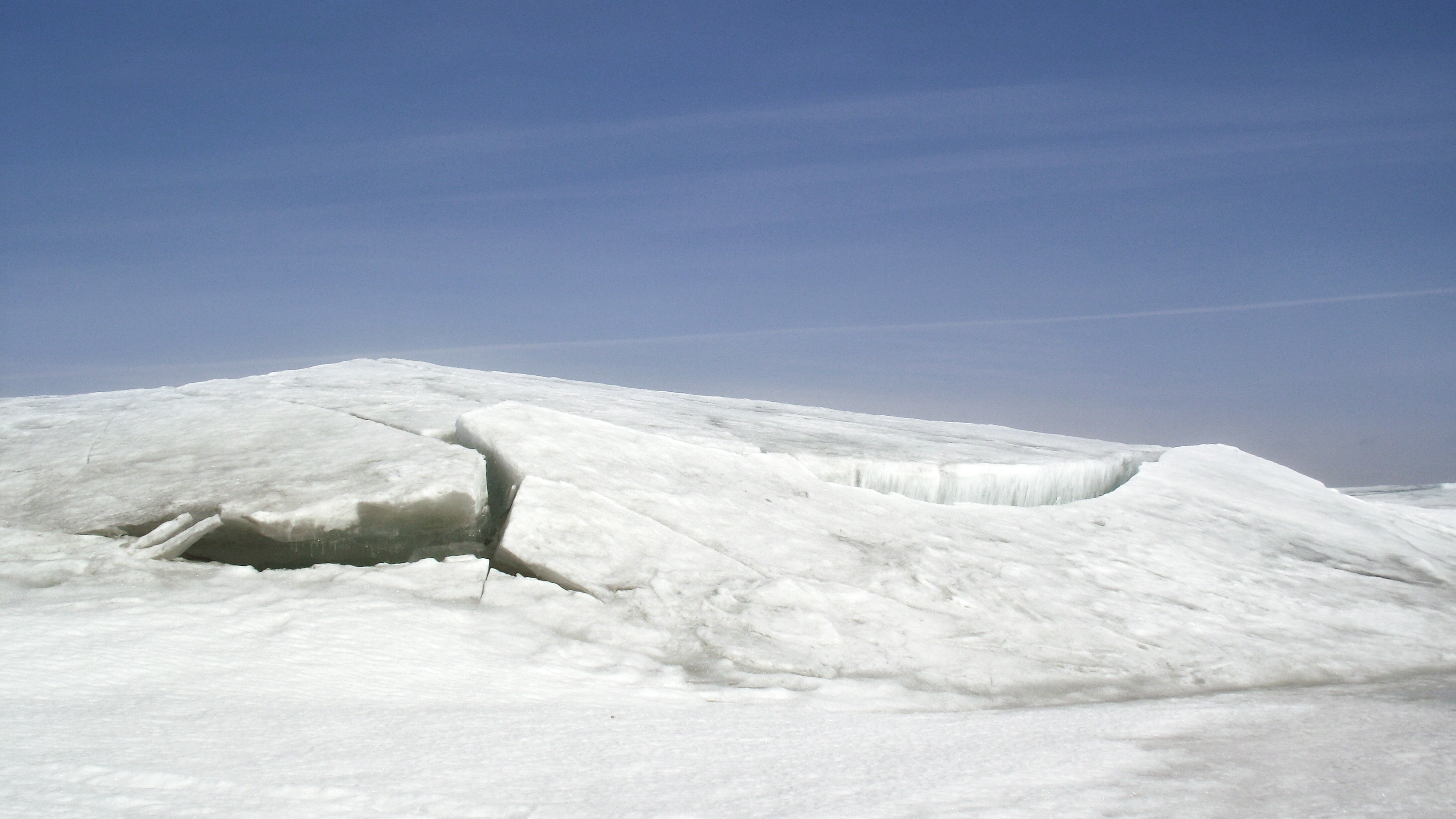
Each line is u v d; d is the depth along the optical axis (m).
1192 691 8.23
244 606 6.95
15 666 5.02
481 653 6.66
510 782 3.79
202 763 3.62
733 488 11.52
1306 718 6.66
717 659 7.44
